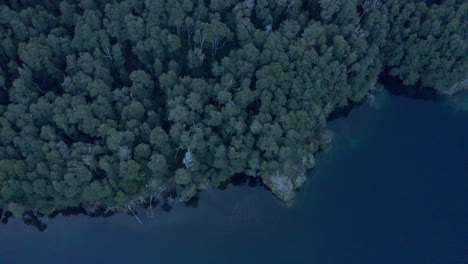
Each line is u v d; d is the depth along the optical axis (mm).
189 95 99125
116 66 109562
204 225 103438
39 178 97250
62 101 98500
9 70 107375
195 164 100250
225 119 100750
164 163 97625
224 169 103250
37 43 104625
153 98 108938
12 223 103562
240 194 106312
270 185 106000
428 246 100875
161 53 108812
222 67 104688
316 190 107938
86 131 99812
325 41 107062
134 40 107625
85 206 104562
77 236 102750
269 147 99625
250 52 102625
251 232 102625
